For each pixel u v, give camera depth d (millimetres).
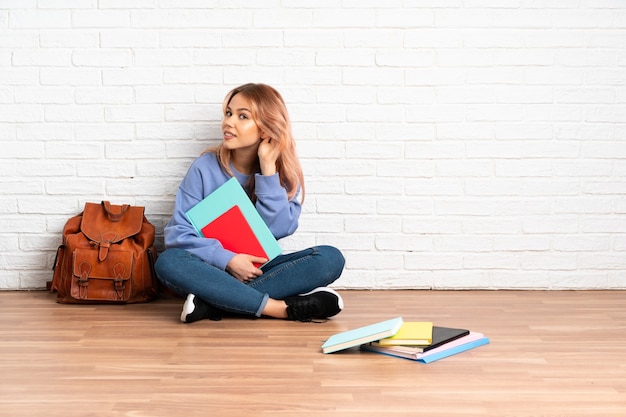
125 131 3158
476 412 1798
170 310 2871
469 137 3164
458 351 2295
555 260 3189
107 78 3139
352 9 3115
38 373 2070
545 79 3154
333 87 3139
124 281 2936
